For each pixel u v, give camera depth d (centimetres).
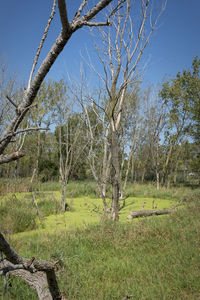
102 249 508
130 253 485
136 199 1320
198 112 1728
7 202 864
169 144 2059
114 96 687
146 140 2177
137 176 2694
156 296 325
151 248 506
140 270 402
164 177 2233
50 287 250
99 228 603
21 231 649
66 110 926
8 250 154
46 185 1559
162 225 621
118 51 663
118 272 399
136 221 735
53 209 879
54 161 1961
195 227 599
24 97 114
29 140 1312
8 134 106
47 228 677
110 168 828
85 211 936
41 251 465
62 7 105
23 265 164
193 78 1797
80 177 2011
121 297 329
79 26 115
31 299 315
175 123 1917
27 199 970
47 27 131
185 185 2084
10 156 103
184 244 501
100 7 118
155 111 2000
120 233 576
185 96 1808
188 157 2314
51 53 113
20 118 111
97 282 367
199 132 1731
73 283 349
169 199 1331
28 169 1769
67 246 494
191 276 369
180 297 329
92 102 757
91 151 805
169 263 424
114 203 711
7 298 288
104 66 671
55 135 1622
